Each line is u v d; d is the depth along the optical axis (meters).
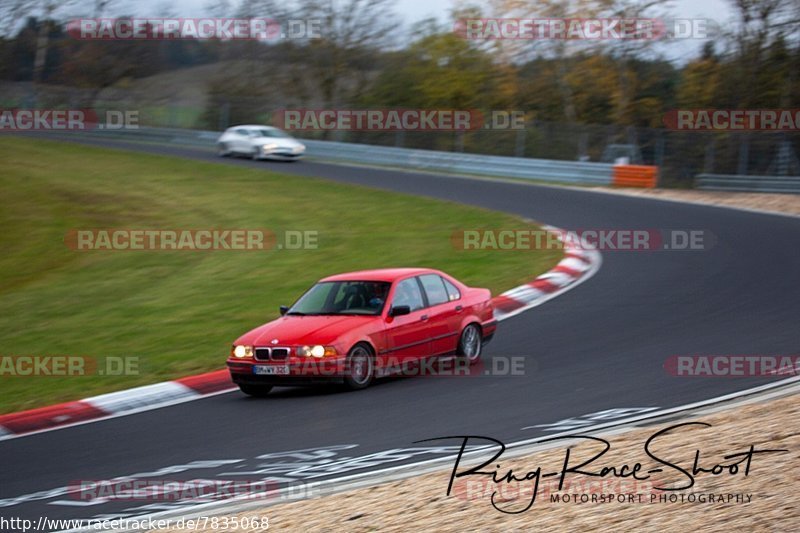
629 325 26.31
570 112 93.69
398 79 101.56
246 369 20.86
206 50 112.88
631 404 17.64
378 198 56.94
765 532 9.45
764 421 13.98
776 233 42.88
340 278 23.34
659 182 66.56
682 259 37.44
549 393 19.19
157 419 19.59
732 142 68.50
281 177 66.06
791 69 83.56
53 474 16.05
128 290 35.81
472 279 34.91
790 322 25.25
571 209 52.34
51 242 45.06
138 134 94.38
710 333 24.50
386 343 21.50
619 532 10.01
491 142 80.00
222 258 41.09
